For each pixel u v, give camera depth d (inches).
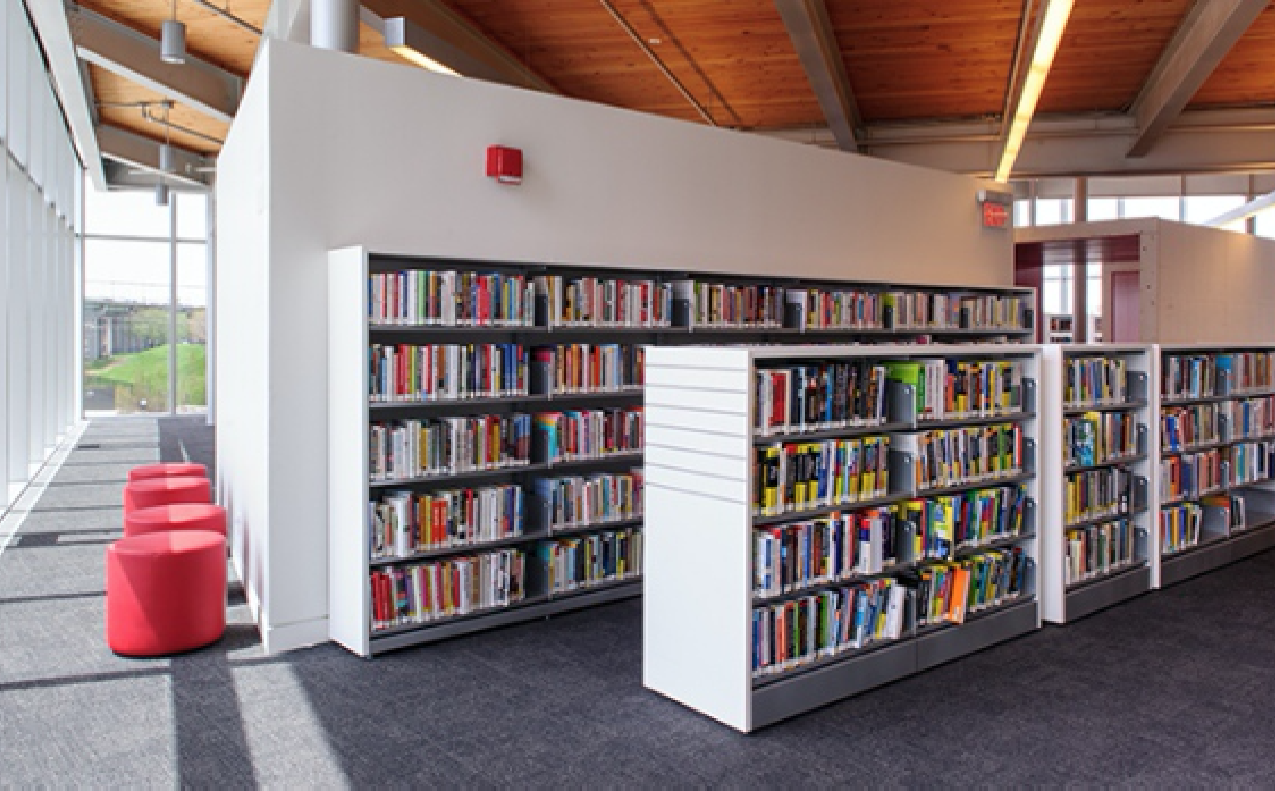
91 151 523.8
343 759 142.2
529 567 225.0
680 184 267.6
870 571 173.6
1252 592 244.1
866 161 320.2
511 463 213.9
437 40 299.0
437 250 218.2
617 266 235.3
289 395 196.5
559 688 173.0
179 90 399.2
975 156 474.6
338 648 196.7
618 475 234.4
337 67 202.8
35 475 425.7
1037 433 210.1
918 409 187.6
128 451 511.2
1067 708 164.2
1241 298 483.5
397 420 205.3
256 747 146.4
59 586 241.0
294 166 196.9
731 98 453.4
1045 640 203.6
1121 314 538.3
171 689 171.2
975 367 201.6
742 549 152.1
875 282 303.3
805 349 165.6
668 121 264.7
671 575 166.4
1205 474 266.8
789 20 283.7
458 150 222.2
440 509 199.9
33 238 424.2
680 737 150.9
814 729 154.4
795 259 298.8
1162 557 251.0
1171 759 143.9
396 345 196.2
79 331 668.1
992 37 351.6
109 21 354.3
